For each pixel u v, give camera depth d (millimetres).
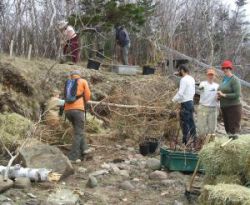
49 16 15742
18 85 10953
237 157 6188
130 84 13562
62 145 9547
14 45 14359
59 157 7605
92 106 11789
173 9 22859
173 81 14938
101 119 11625
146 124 11008
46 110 10141
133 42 20422
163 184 7402
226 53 29828
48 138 9648
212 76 10109
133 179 7691
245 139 6367
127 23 18125
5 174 6660
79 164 8500
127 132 10906
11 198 6156
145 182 7570
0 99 10281
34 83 11586
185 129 9781
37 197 6289
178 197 6824
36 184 6883
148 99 12133
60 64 13602
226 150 6250
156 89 13453
